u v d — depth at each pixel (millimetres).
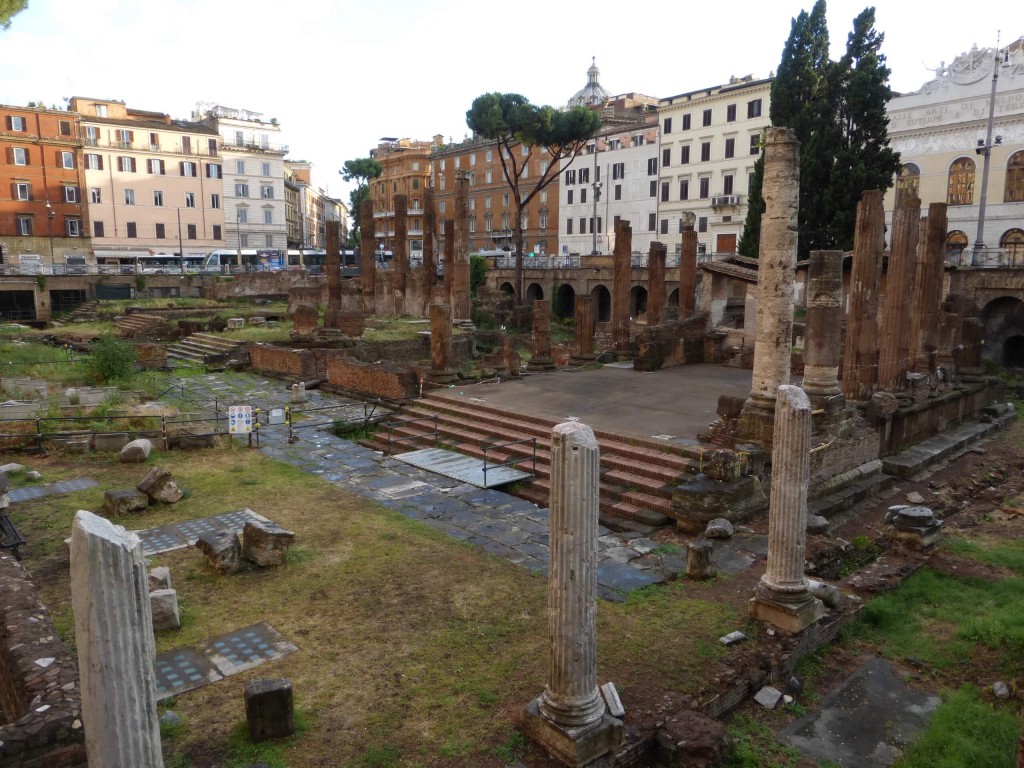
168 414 21516
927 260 22672
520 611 10539
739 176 64688
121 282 61281
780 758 7969
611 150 76188
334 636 9805
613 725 7414
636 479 15828
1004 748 7969
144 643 5250
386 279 53406
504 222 89062
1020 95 44312
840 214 41125
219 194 80125
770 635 9906
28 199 68625
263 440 20484
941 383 23766
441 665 9102
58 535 13078
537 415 20125
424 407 22828
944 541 14281
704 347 31406
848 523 15438
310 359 29922
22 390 23859
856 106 41688
